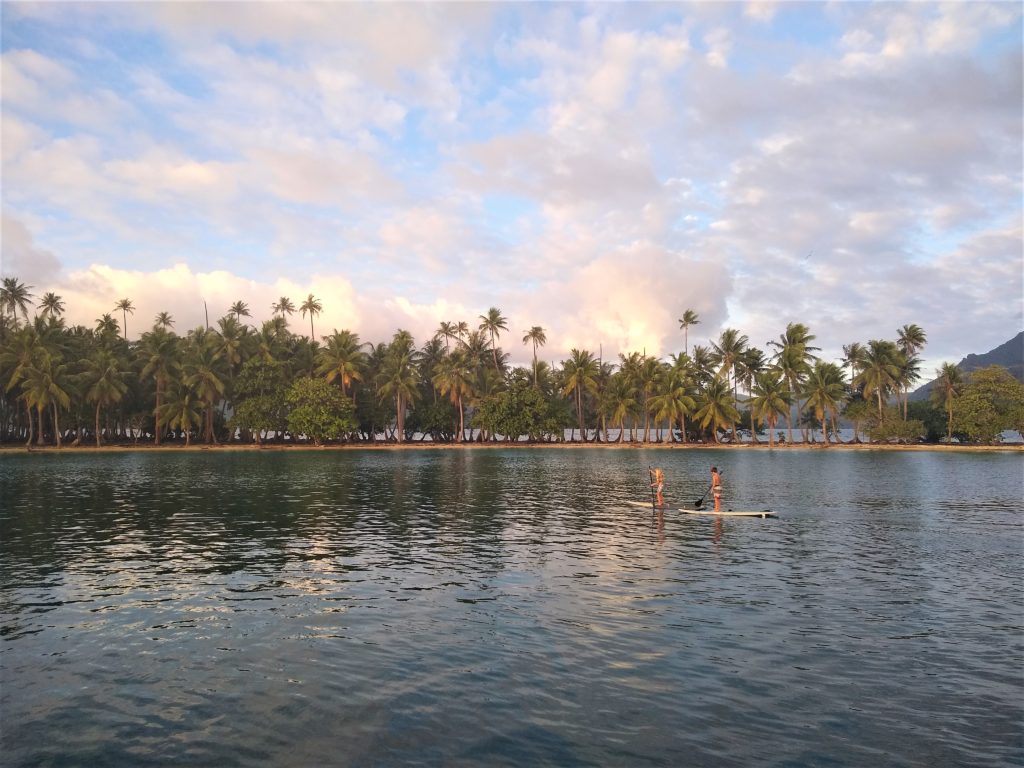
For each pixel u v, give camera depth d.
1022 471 60.59
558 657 12.88
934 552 22.83
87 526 28.42
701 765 9.03
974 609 16.03
